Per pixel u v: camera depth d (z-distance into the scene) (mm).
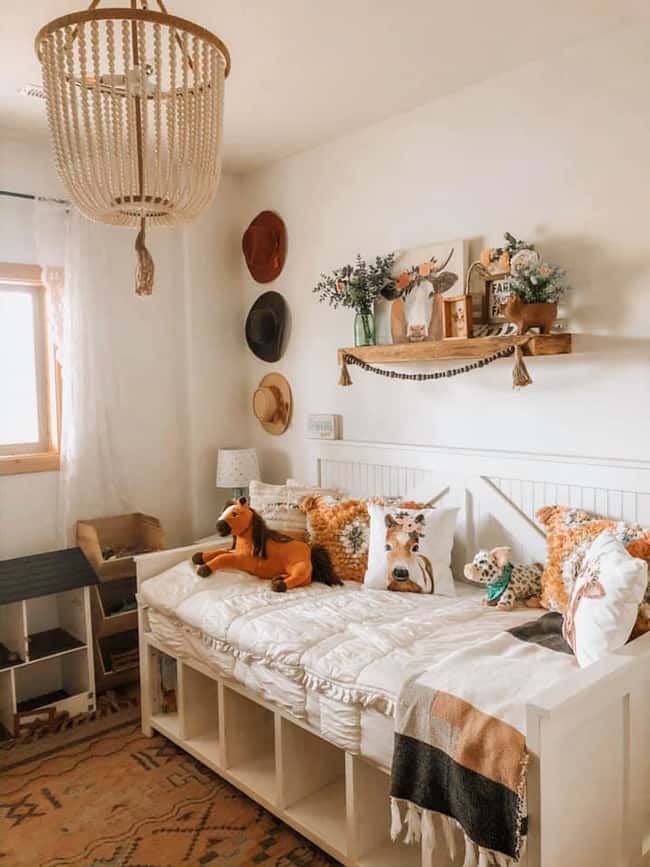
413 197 3012
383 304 3141
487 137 2721
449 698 1679
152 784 2512
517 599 2391
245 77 2654
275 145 3424
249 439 4020
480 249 2773
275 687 2172
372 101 2898
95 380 3490
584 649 1781
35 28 2236
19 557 3234
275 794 2293
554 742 1476
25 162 3236
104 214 1534
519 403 2693
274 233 3705
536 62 2547
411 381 3084
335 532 2854
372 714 1890
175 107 1405
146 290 1593
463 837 1869
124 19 1309
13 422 3355
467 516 2828
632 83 2301
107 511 3572
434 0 2123
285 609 2432
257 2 2117
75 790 2479
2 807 2383
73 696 3027
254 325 3830
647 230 2299
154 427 3742
